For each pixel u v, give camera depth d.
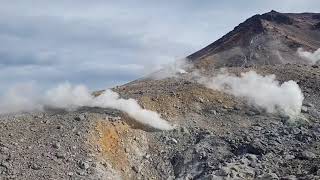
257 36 128.25
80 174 39.25
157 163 44.53
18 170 38.59
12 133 43.81
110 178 40.06
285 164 41.53
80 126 45.19
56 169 39.28
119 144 44.94
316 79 62.97
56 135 43.72
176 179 42.34
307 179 36.94
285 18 147.62
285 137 46.94
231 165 41.28
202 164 43.22
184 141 47.12
